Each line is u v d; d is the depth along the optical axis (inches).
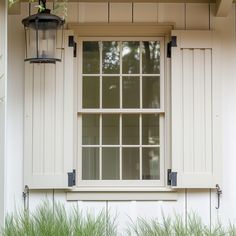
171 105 180.9
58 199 180.9
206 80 180.2
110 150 187.0
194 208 180.7
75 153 181.9
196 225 166.4
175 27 182.9
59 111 179.5
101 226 168.4
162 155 185.2
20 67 182.2
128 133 187.0
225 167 182.2
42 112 179.5
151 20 182.9
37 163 178.9
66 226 161.3
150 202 181.0
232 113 183.3
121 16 182.7
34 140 179.2
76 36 183.0
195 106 179.8
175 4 183.5
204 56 180.2
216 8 181.2
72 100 179.6
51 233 156.3
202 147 179.6
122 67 187.2
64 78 179.5
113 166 186.7
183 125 179.8
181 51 180.4
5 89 146.4
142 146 186.2
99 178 185.8
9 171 180.5
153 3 183.2
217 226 174.1
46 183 178.2
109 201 180.7
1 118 146.3
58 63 179.8
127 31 183.9
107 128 187.0
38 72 179.8
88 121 186.9
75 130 182.2
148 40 186.2
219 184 179.3
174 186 178.5
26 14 182.7
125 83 187.2
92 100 186.2
